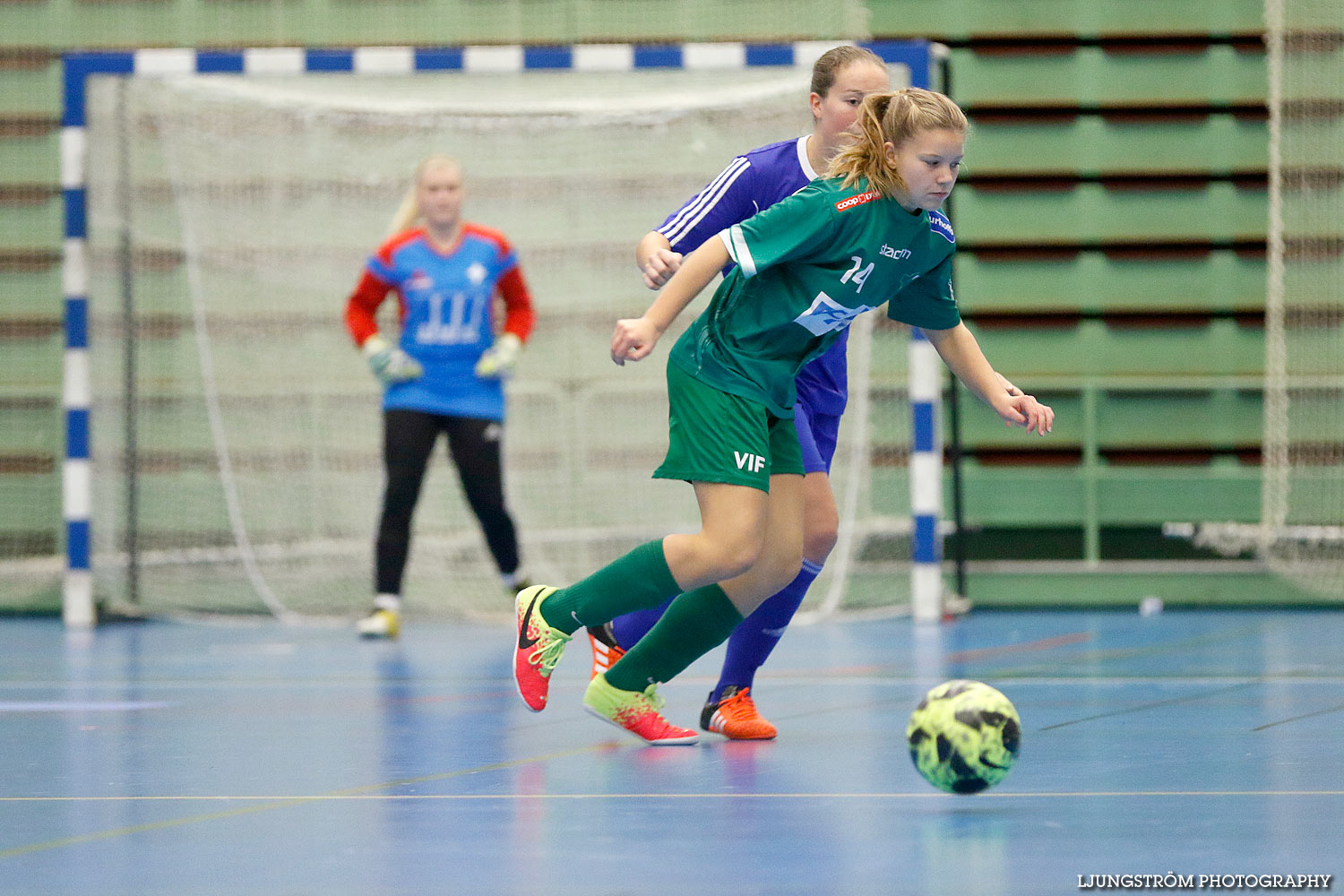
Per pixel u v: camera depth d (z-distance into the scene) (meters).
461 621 24.70
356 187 26.09
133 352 24.83
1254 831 7.36
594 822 7.88
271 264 25.83
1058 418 25.33
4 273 26.31
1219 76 25.45
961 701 8.32
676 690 14.84
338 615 25.45
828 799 8.46
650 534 25.92
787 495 10.23
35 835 7.68
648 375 26.06
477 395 21.30
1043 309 25.67
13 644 20.61
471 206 26.30
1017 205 25.72
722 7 26.17
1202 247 25.50
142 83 25.12
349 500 25.83
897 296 10.62
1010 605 25.03
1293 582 24.50
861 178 9.59
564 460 26.08
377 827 7.82
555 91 26.38
